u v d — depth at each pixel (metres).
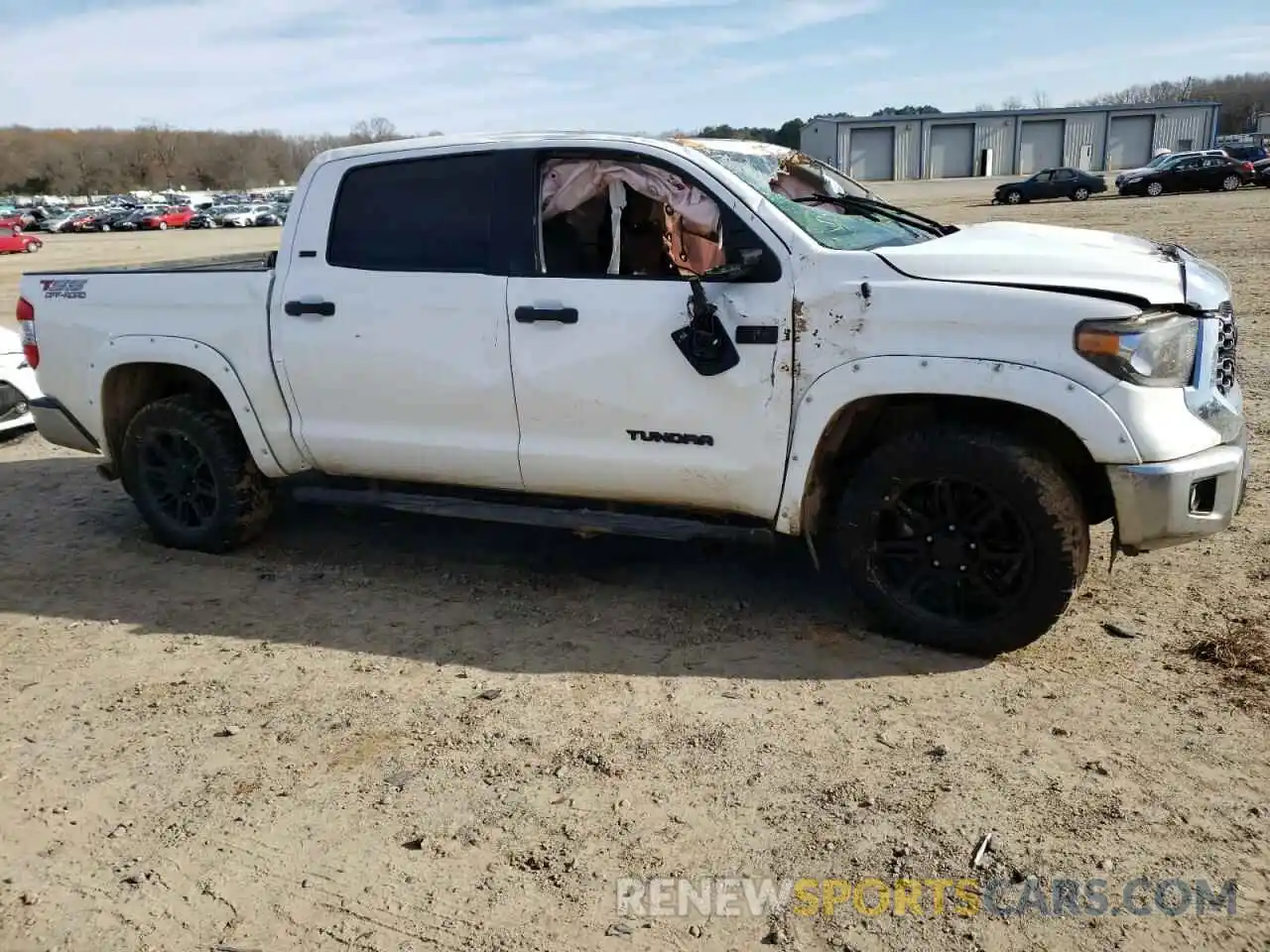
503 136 4.43
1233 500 3.67
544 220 4.34
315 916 2.68
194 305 4.98
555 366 4.20
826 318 3.76
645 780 3.21
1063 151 69.12
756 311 3.86
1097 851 2.81
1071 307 3.48
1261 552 4.72
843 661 3.94
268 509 5.32
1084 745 3.31
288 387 4.82
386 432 4.67
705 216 4.09
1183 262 3.92
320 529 5.70
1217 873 2.71
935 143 69.44
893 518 3.96
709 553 5.09
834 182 4.95
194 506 5.35
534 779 3.24
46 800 3.24
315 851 2.94
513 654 4.12
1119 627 4.09
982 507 3.79
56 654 4.28
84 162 113.38
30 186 108.88
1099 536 4.96
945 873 2.75
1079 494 3.73
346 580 4.96
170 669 4.11
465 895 2.73
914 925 2.58
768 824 2.98
